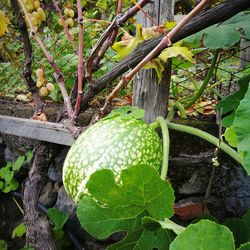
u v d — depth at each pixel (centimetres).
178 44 62
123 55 59
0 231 110
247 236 51
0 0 101
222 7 52
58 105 102
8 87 120
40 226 76
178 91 91
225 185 71
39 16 73
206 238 34
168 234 43
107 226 42
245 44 78
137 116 50
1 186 107
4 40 112
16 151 106
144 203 42
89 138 48
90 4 139
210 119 77
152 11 64
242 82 59
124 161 46
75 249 88
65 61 98
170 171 73
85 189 46
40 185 81
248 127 37
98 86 61
